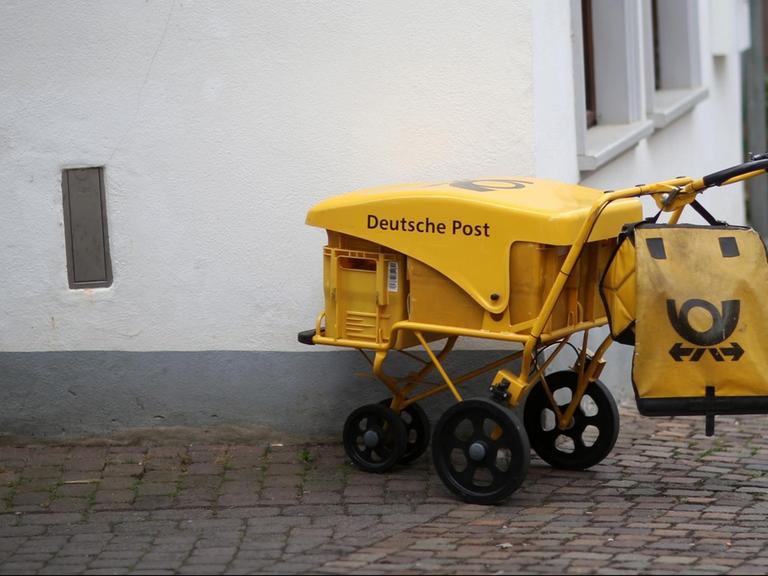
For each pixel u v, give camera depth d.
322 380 6.78
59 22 6.70
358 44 6.64
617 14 7.75
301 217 6.73
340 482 6.32
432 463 6.51
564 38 6.95
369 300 6.18
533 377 6.11
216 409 6.82
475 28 6.59
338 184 6.71
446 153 6.66
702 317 5.76
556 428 6.42
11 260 6.80
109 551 5.67
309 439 6.80
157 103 6.71
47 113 6.73
